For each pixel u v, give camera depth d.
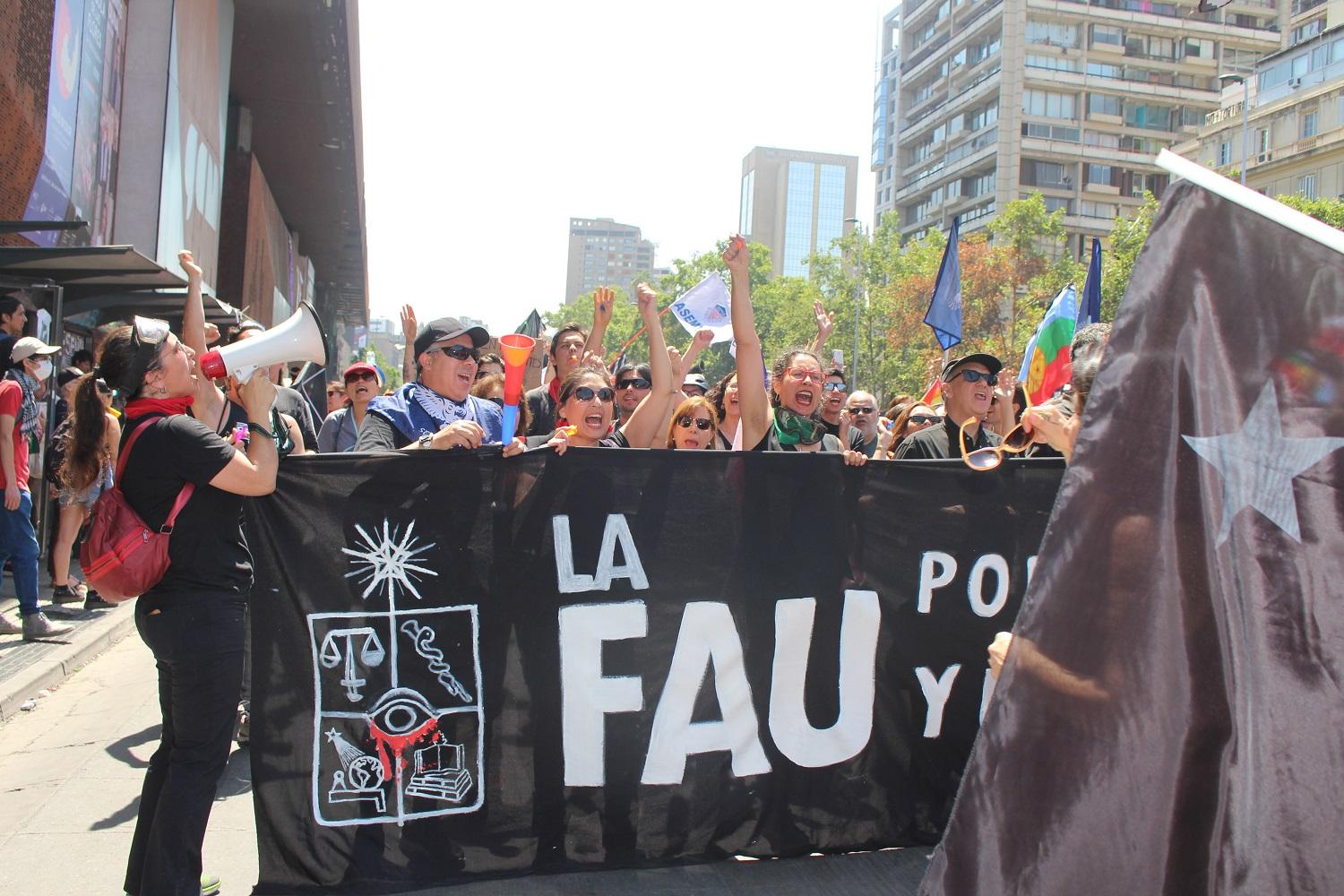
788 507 3.88
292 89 26.95
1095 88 80.75
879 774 3.90
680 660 3.75
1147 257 1.79
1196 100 81.88
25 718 5.84
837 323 59.19
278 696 3.45
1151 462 1.72
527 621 3.63
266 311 31.56
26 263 9.32
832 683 3.88
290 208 40.94
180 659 3.10
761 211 193.75
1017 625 1.76
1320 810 1.55
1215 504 1.67
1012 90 80.38
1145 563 1.70
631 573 3.73
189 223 17.58
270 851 3.43
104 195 14.18
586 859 3.62
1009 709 1.75
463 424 3.67
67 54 12.20
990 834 1.73
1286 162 50.84
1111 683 1.70
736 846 3.76
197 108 17.81
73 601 8.61
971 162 84.88
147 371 3.17
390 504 3.55
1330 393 1.61
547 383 6.70
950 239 7.05
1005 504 4.05
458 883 3.51
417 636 3.55
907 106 99.38
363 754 3.48
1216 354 1.70
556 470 3.69
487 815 3.55
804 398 4.97
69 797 4.59
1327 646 1.57
